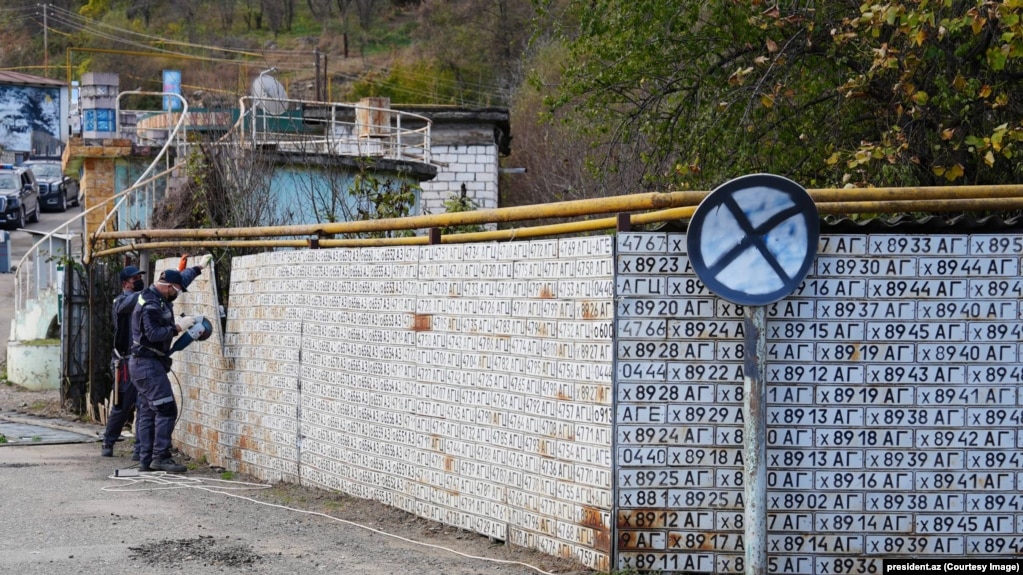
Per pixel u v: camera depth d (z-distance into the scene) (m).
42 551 6.45
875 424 5.49
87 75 19.33
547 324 6.09
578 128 13.48
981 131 9.22
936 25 8.30
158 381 9.66
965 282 5.48
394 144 19.42
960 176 8.76
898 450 5.49
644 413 5.52
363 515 7.53
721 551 5.51
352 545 6.63
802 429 5.49
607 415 5.58
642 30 11.70
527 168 31.00
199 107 17.69
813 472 5.49
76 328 14.26
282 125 17.53
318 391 8.53
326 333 8.41
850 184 8.75
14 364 17.22
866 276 5.49
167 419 9.74
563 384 5.95
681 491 5.52
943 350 5.48
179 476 9.48
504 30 48.25
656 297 5.52
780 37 10.57
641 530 5.53
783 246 5.28
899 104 8.88
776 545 5.50
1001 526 5.48
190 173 13.83
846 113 10.60
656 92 12.05
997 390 5.48
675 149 12.00
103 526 7.20
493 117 24.09
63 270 14.27
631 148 12.81
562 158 21.45
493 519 6.62
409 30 67.19
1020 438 5.49
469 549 6.45
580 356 5.80
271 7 71.88
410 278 7.44
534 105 32.44
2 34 75.94
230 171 13.38
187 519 7.48
